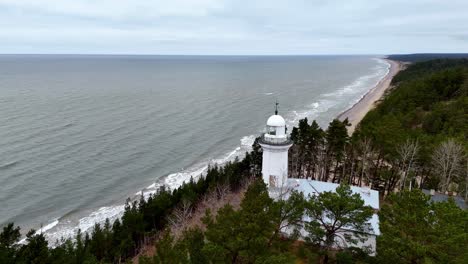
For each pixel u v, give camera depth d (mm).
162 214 42062
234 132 94438
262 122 105562
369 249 27594
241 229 22750
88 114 106125
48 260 28969
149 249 37500
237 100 141625
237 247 22125
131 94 151625
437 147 46250
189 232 28812
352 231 27656
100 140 81250
